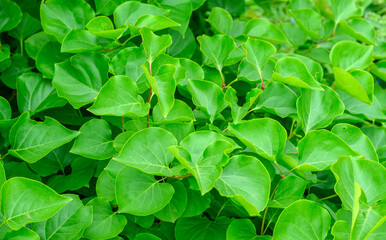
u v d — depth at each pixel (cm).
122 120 60
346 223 52
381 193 54
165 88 54
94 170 64
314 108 64
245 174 53
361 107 71
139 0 70
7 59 71
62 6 66
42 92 66
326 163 57
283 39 75
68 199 50
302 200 52
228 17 80
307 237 52
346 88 66
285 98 65
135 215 57
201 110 62
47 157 64
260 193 52
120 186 54
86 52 63
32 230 52
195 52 77
